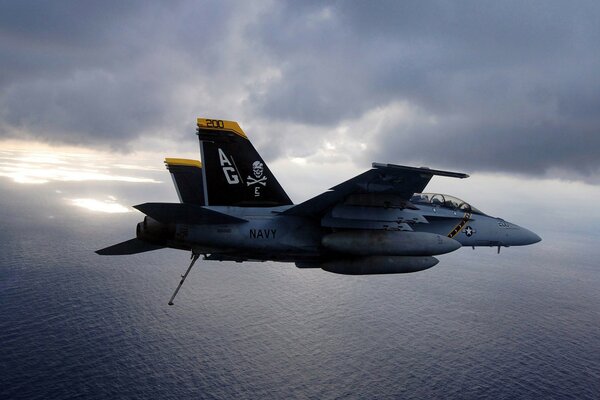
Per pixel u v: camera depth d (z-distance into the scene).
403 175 14.60
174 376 67.62
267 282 134.00
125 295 110.06
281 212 16.06
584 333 97.31
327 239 15.78
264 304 109.69
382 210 16.02
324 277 146.50
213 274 139.38
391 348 83.06
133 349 76.88
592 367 78.12
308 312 104.81
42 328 83.81
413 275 157.88
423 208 19.05
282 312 103.81
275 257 16.69
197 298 111.62
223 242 15.54
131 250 17.14
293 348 81.00
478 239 19.80
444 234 19.20
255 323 94.25
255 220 15.99
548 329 98.88
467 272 167.25
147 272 137.00
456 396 64.88
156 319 93.56
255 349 79.69
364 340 86.81
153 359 73.38
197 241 15.41
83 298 105.12
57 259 145.38
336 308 109.38
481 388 67.88
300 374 70.12
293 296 119.38
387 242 15.90
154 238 15.48
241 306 106.56
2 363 67.44
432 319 103.06
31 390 59.84
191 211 13.88
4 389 59.56
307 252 16.33
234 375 68.94
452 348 84.44
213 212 14.25
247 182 17.55
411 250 16.12
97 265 141.00
